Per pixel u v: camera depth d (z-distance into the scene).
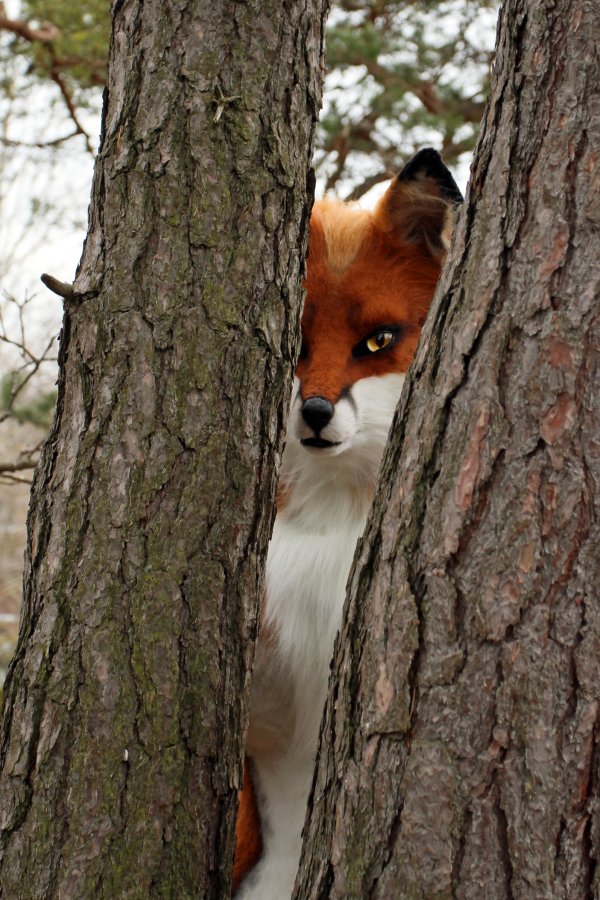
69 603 4.54
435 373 4.01
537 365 3.72
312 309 6.25
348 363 6.24
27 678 4.56
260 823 6.90
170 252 4.68
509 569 3.67
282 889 6.74
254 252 4.76
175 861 4.43
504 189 3.91
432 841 3.64
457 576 3.75
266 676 6.43
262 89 4.82
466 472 3.78
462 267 4.04
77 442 4.68
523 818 3.57
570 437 3.66
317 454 6.10
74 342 4.76
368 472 6.39
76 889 4.31
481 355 3.83
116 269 4.70
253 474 4.76
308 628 6.40
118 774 4.40
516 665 3.62
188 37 4.78
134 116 4.77
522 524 3.67
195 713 4.55
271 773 6.76
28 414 12.46
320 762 4.20
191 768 4.52
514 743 3.60
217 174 4.72
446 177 6.34
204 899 4.53
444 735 3.68
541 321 3.74
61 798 4.40
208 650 4.60
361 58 14.33
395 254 6.42
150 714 4.46
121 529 4.55
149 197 4.70
